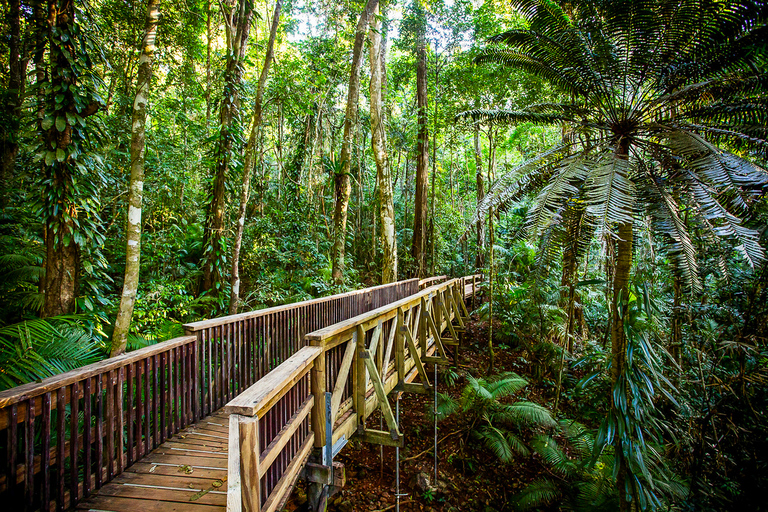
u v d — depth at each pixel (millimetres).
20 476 1730
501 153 14578
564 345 6168
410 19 11086
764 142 2703
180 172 8453
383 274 8812
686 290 2750
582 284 3744
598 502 3834
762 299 3654
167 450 2545
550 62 3520
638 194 2926
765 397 3779
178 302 6043
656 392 4082
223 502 1987
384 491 4062
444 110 10414
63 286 3873
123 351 3559
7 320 4258
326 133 14602
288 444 2084
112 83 8109
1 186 5840
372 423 5109
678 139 2764
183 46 9719
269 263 9008
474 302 10922
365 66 14883
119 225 7766
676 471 4113
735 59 2836
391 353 4504
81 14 3873
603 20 3000
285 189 11555
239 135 6969
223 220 6941
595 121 3299
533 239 2959
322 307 5109
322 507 2488
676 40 2820
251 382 3664
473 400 4926
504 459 4438
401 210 17125
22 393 1695
